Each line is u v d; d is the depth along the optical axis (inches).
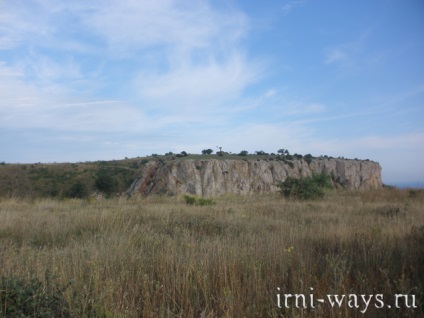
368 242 270.4
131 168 2207.2
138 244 304.5
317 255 250.5
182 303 183.5
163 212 466.0
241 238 309.4
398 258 232.1
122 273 210.4
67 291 181.6
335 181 2066.9
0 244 295.7
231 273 201.8
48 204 651.5
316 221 422.6
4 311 163.6
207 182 1768.0
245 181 1865.2
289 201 757.9
